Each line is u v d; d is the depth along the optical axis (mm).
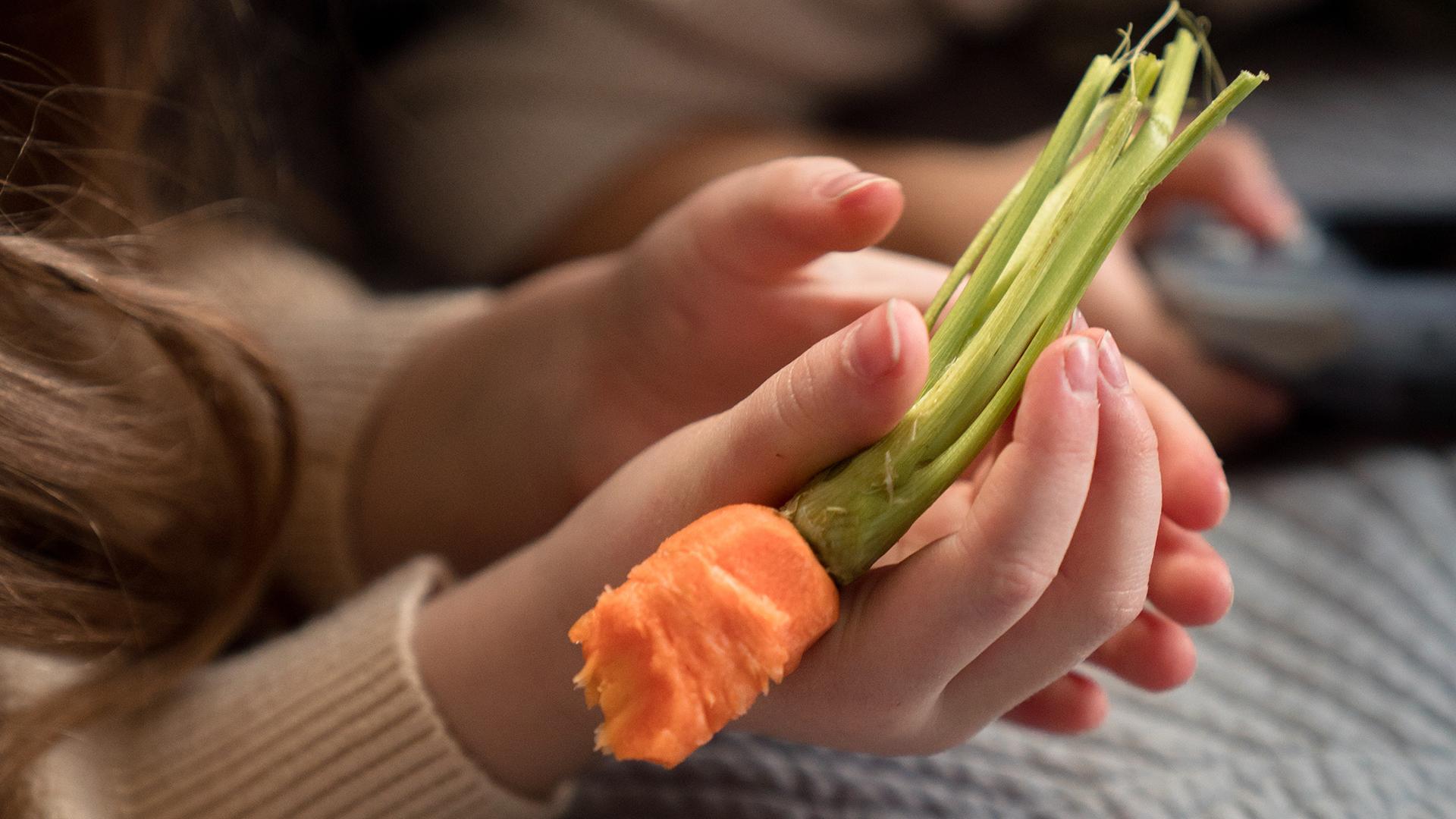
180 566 560
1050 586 450
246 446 545
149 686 540
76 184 558
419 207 1011
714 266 525
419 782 516
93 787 533
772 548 434
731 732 560
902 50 1116
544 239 967
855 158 861
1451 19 1026
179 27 626
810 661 454
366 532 655
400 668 522
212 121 689
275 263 816
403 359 688
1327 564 600
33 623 525
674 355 549
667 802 539
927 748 474
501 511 611
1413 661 564
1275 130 923
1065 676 508
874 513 438
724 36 1021
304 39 866
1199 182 766
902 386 430
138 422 552
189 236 690
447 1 1042
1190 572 487
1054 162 452
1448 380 640
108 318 529
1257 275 677
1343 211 755
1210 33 1086
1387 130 896
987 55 1141
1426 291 643
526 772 521
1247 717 556
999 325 436
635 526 469
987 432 436
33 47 554
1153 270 708
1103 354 434
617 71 993
